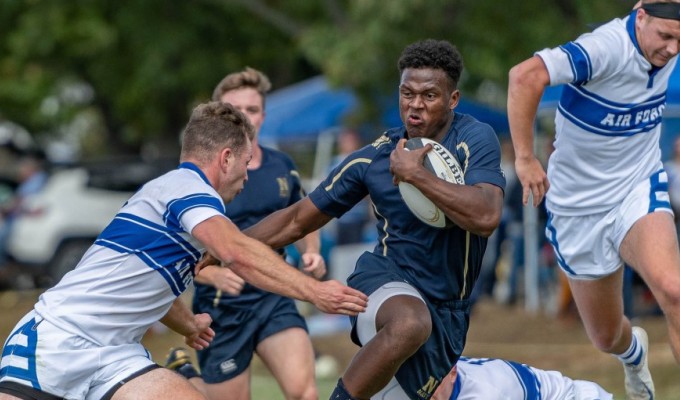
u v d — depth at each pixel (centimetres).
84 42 7112
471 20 5056
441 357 1888
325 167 5972
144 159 6656
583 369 3956
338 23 5350
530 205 5050
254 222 2372
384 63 4962
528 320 4888
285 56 7438
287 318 2341
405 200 1809
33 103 8856
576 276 2242
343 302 1681
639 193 2092
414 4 4672
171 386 1756
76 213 6341
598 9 4853
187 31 6875
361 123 5375
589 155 2117
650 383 2411
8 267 6359
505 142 6028
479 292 5025
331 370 4006
